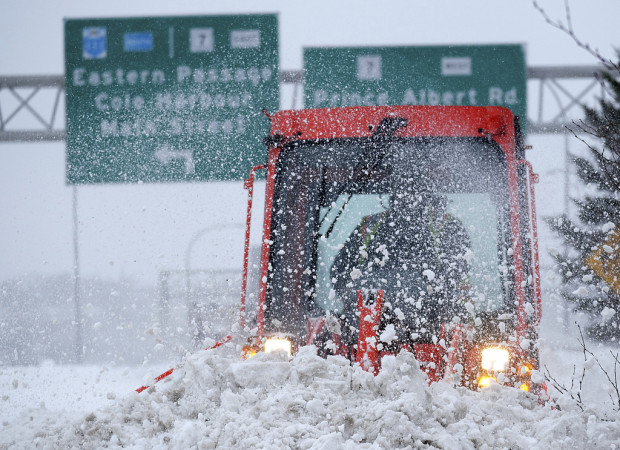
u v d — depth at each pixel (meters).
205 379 20.48
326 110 28.62
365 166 27.80
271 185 28.22
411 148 27.88
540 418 19.89
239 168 62.75
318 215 27.55
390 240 26.52
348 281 26.50
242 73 63.16
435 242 26.30
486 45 63.69
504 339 25.30
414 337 24.31
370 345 21.75
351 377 20.17
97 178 63.62
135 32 64.00
